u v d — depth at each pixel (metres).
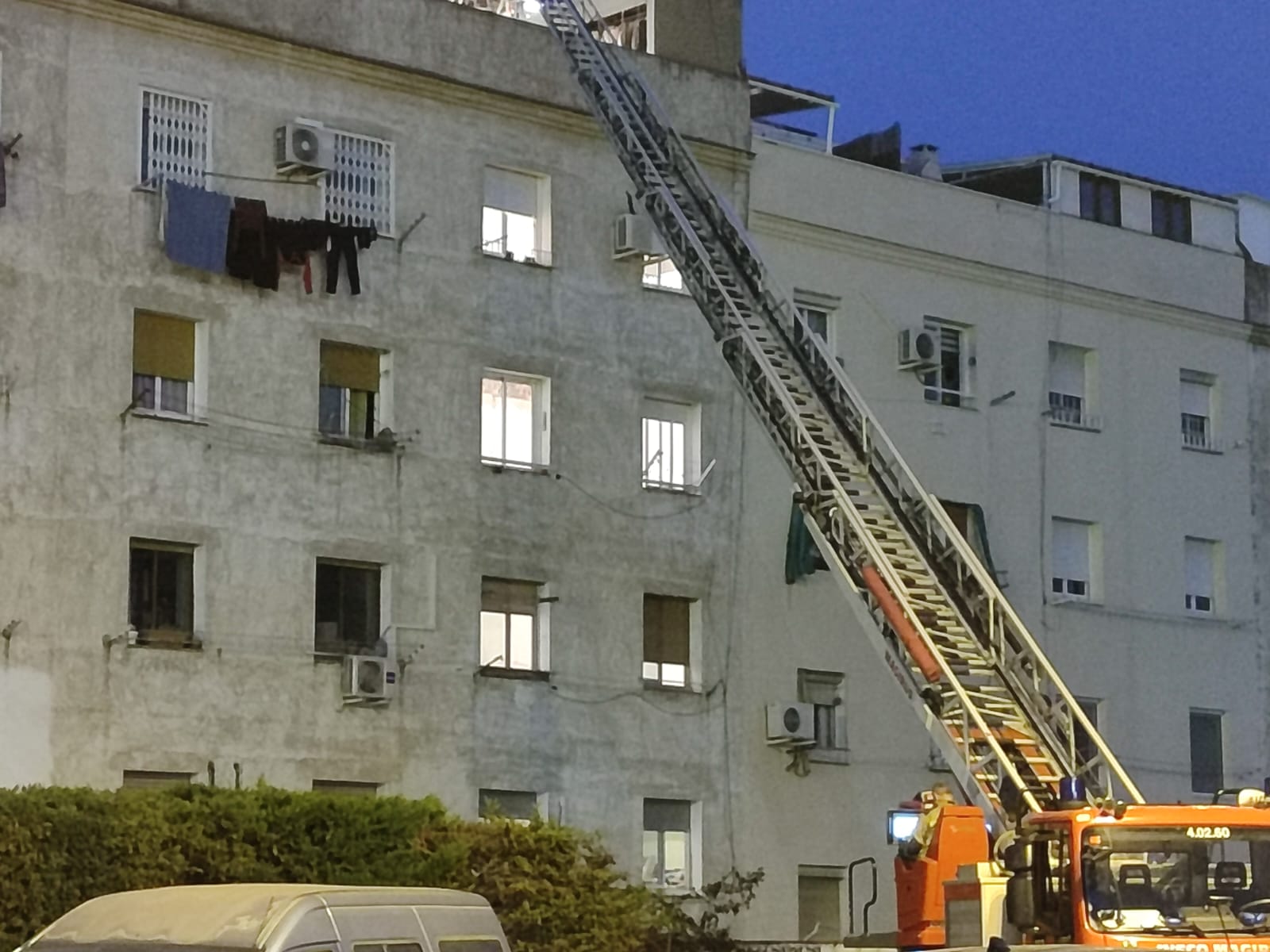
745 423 36.06
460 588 32.50
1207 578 42.59
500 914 26.03
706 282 29.34
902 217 38.44
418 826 25.92
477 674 32.41
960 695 22.75
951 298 39.09
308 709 30.66
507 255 33.97
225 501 30.39
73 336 29.42
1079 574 40.44
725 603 35.25
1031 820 18.39
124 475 29.53
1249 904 17.69
